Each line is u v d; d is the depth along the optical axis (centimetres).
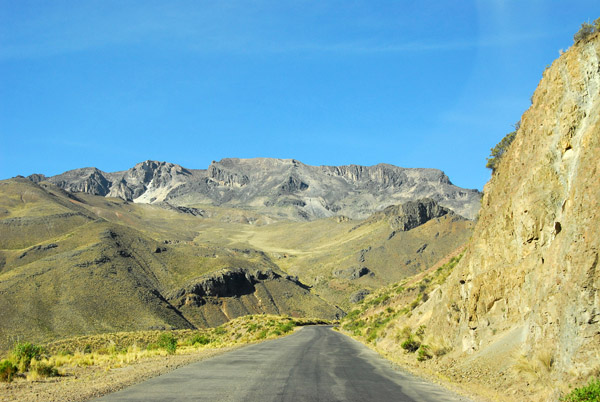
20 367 1827
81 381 1558
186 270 14525
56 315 8975
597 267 1171
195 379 1570
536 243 1733
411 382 1577
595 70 1628
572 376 1138
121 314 9694
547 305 1355
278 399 1198
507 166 2280
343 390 1365
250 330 6988
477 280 1969
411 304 3691
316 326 9119
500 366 1520
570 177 1638
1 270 11750
